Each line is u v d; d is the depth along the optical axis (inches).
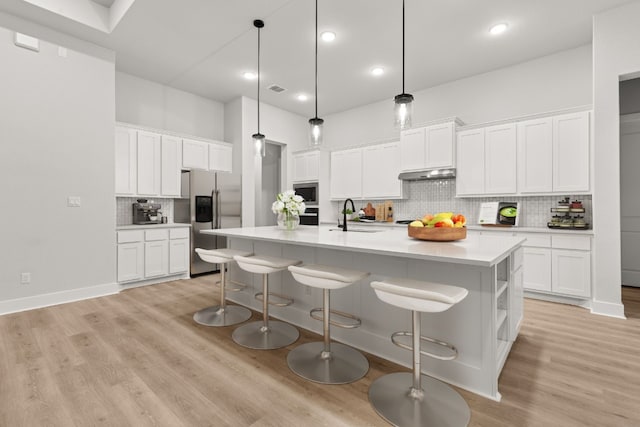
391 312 82.4
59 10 118.5
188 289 152.5
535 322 107.8
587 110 128.0
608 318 111.7
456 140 163.6
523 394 66.4
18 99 118.7
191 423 57.3
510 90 159.8
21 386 68.4
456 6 112.7
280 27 127.3
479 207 167.6
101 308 122.6
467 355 69.4
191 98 200.2
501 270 83.2
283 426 56.8
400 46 141.1
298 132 242.1
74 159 132.7
